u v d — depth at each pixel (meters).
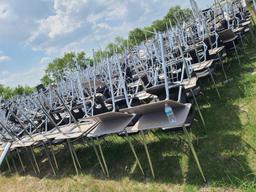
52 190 5.34
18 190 5.87
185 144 4.76
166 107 3.84
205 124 4.98
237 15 9.79
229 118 4.90
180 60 5.80
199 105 5.73
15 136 6.18
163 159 4.66
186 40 8.01
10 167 7.02
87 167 5.54
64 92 7.67
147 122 4.08
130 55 8.18
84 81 7.22
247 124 4.53
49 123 6.27
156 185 4.18
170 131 5.15
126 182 4.58
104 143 6.01
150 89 4.76
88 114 5.68
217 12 10.04
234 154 4.01
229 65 7.31
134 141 5.57
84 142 6.34
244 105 5.13
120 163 5.14
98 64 8.21
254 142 4.07
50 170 6.11
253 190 3.26
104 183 4.82
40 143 5.89
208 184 3.71
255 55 7.43
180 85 4.61
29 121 6.18
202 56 6.61
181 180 4.04
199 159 4.23
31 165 6.67
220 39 7.17
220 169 3.85
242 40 8.48
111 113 4.29
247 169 3.64
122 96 5.53
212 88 6.35
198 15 8.33
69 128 5.62
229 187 3.51
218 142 4.40
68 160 6.13
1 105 6.91
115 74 7.45
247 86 5.77
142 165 4.78
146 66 6.81
